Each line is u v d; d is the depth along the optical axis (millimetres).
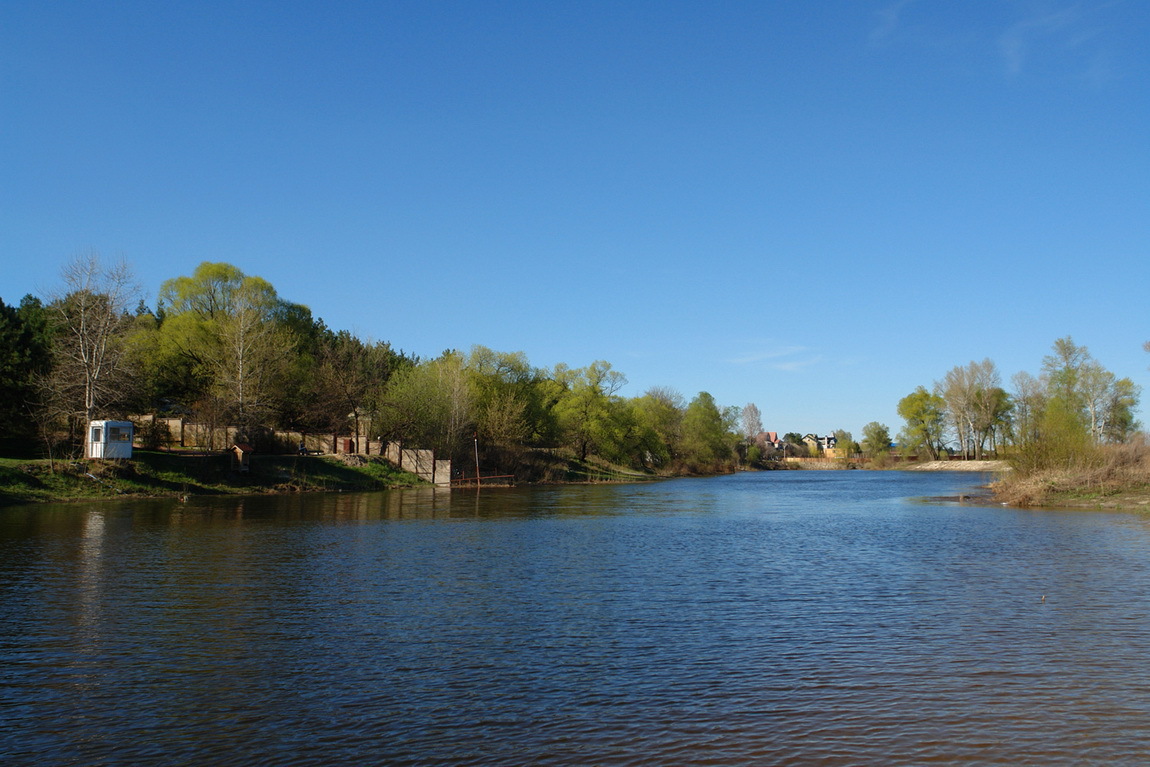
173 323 80812
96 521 37375
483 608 19375
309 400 82375
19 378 57125
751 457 181000
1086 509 50094
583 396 111312
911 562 27500
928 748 10734
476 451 83938
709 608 19578
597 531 37750
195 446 70500
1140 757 10422
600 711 12156
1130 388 91000
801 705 12445
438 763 10227
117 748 10680
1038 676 13891
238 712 12031
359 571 24547
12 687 13117
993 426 128750
